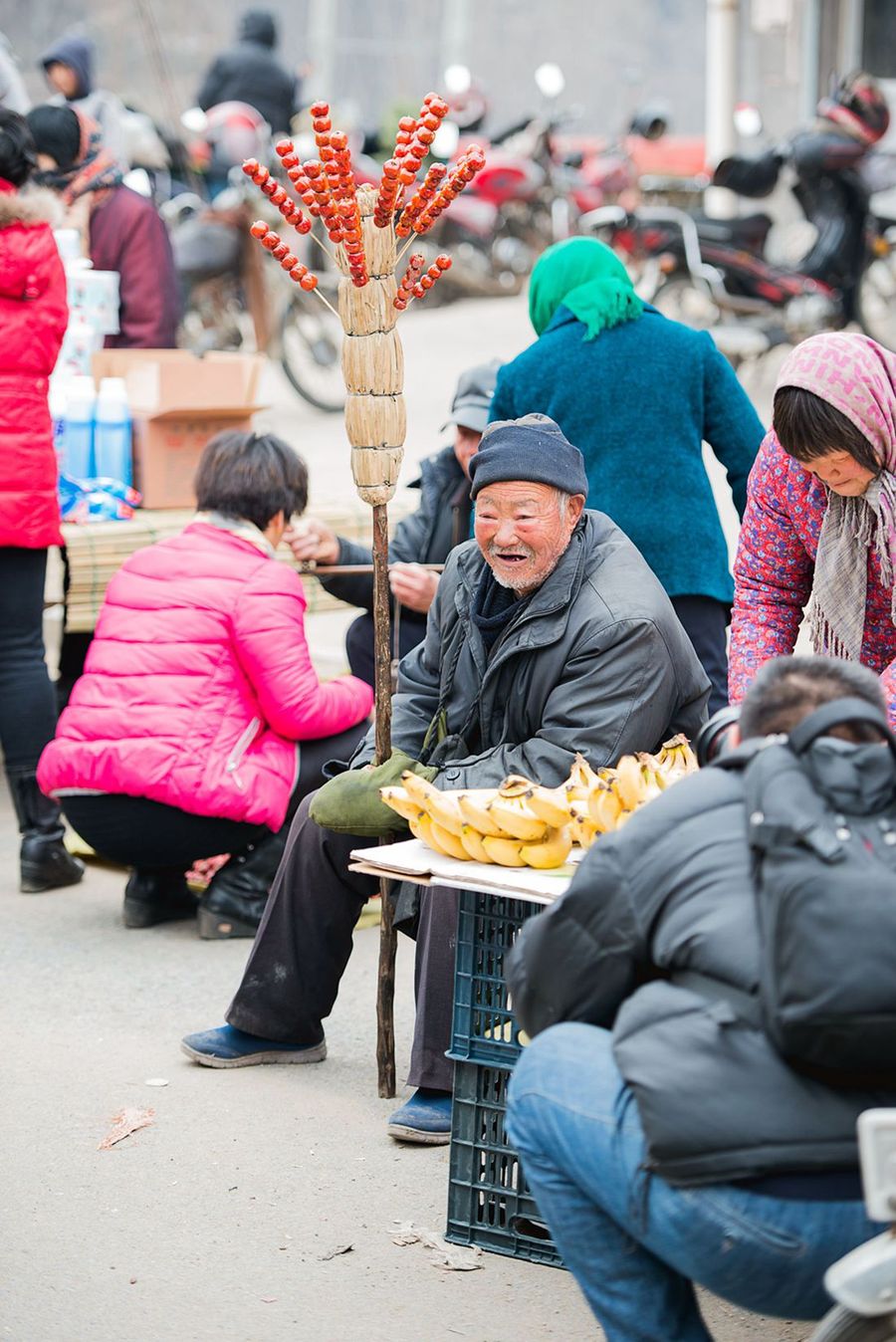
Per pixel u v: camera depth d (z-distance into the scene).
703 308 34.56
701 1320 6.48
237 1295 7.97
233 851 12.52
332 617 20.84
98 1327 7.68
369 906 13.30
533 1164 6.36
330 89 67.88
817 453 8.24
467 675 9.37
